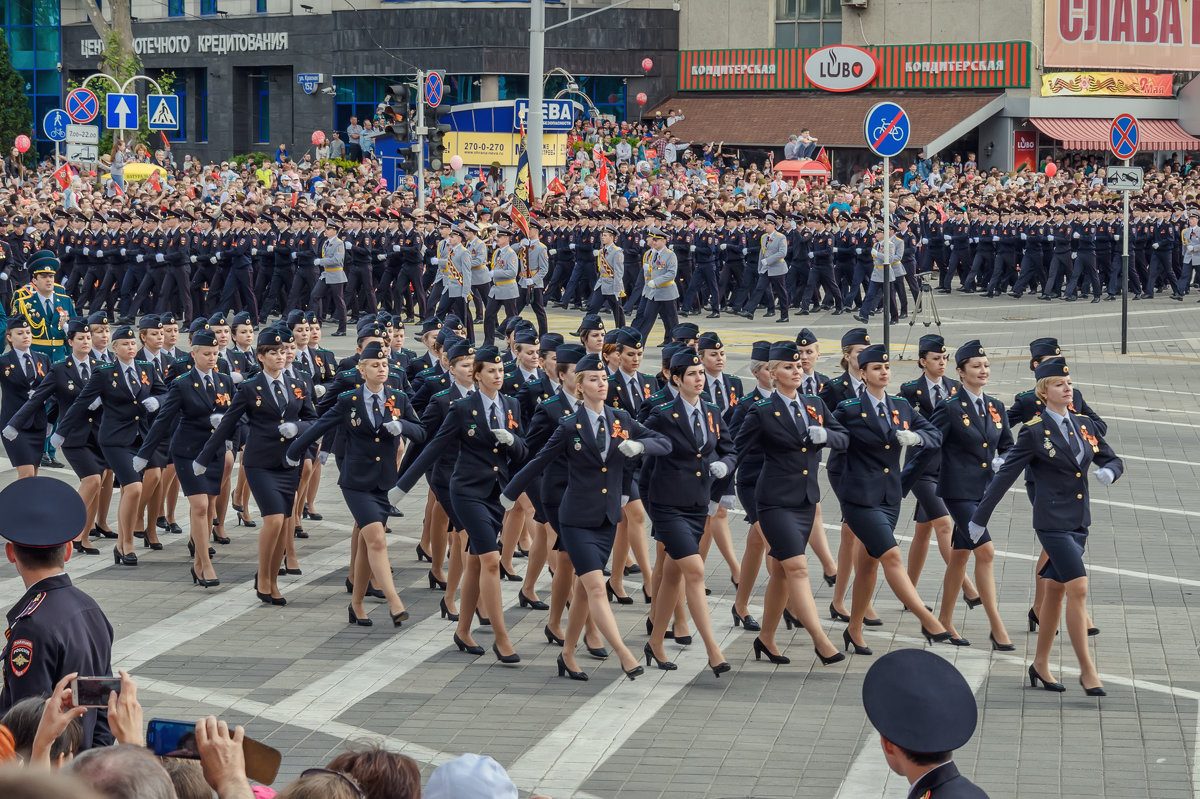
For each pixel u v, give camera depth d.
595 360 15.15
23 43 95.19
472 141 63.22
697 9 84.25
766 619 15.91
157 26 91.00
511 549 19.39
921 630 17.05
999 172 69.81
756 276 47.97
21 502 9.41
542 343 19.08
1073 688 14.87
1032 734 13.55
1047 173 70.62
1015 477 14.84
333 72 85.19
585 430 15.07
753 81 82.88
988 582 16.22
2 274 44.16
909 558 17.16
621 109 85.44
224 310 45.34
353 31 84.25
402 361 23.20
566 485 15.81
